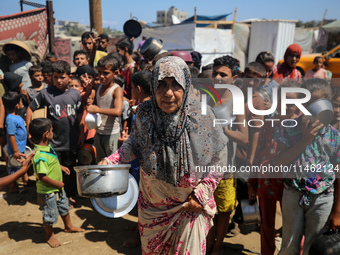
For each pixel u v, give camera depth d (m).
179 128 1.85
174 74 1.69
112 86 3.64
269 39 15.80
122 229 3.40
